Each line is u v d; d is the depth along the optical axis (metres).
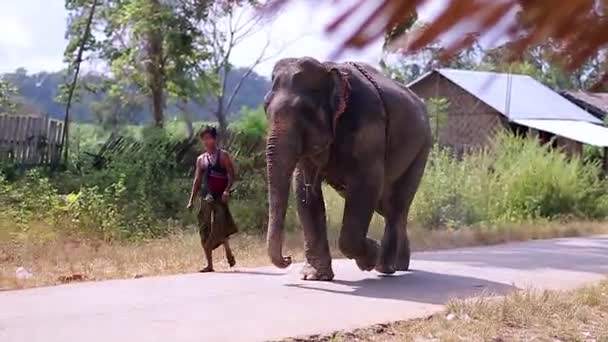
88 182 16.75
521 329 7.52
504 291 9.26
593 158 27.36
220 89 20.50
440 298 8.62
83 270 10.95
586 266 11.93
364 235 9.43
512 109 25.05
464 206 19.67
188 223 15.96
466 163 21.38
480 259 12.38
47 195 14.98
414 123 10.16
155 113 21.86
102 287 9.04
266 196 17.14
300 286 9.16
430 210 19.16
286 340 6.52
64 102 21.81
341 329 6.97
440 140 27.05
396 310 7.87
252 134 17.92
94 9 20.55
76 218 14.41
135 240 14.38
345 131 9.24
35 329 6.73
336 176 9.45
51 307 7.77
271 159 8.70
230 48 19.77
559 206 22.36
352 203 9.38
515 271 11.09
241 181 17.47
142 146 17.78
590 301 8.90
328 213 17.09
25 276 10.17
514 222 20.05
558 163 22.72
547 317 7.95
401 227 10.48
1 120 18.08
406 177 10.38
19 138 18.39
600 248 14.64
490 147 23.72
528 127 24.83
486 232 16.72
